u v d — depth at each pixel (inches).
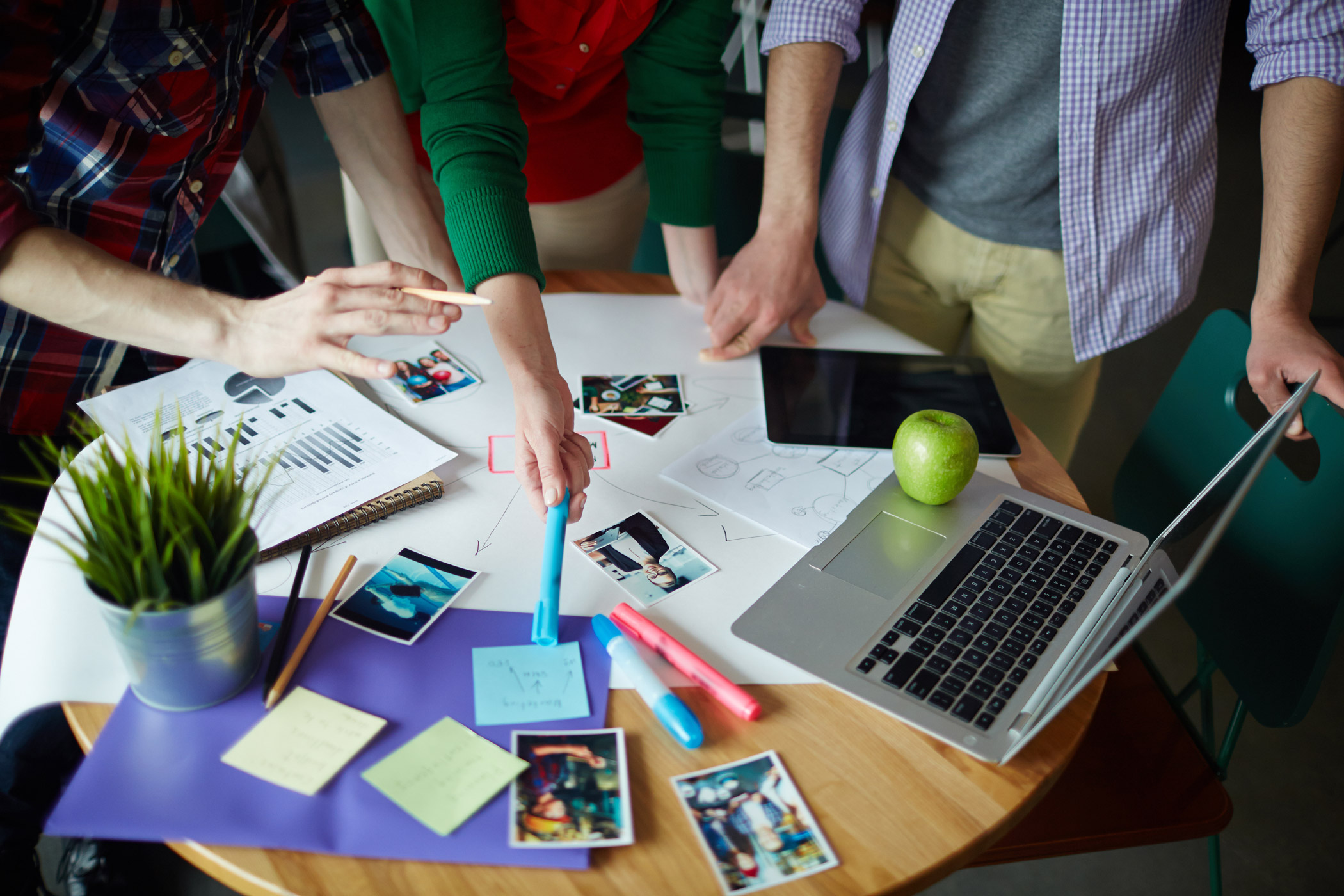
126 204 39.4
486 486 35.2
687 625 29.9
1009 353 58.6
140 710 25.7
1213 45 46.6
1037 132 48.8
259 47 40.2
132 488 23.3
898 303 61.8
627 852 23.1
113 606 22.9
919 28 48.5
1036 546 33.8
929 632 29.7
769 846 23.5
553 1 44.0
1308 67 41.5
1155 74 45.4
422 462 35.5
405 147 46.7
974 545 33.6
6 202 29.9
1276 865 57.1
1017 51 46.8
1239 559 41.9
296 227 99.3
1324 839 58.7
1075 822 36.9
